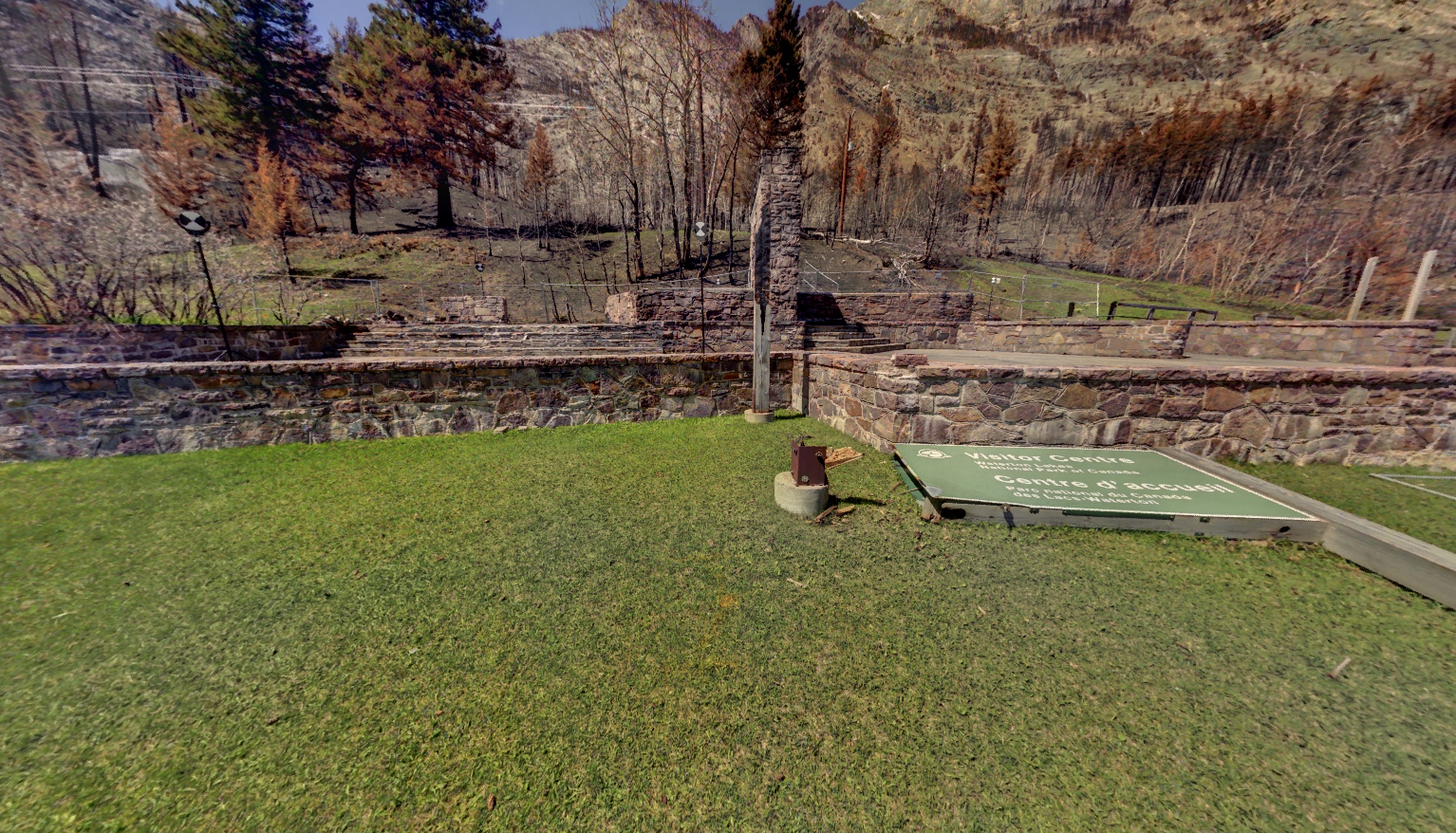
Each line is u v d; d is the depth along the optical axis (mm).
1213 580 3512
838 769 2115
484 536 4172
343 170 40938
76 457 5961
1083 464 5164
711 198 33719
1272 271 37312
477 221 43969
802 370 7930
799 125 27359
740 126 29641
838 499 4820
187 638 2951
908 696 2486
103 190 35188
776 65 28250
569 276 28641
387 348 15430
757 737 2266
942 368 5691
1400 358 9758
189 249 24172
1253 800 1979
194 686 2594
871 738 2258
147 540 4094
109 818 1952
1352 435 5508
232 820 1953
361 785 2084
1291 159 54875
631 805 1990
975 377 5695
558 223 40094
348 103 37688
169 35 36219
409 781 2098
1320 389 5480
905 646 2844
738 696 2490
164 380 6098
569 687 2562
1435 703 2441
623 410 7520
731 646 2848
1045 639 2906
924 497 4523
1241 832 1857
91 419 5945
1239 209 48656
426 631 3000
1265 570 3627
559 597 3324
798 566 3686
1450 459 5359
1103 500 4375
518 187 47125
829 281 26062
